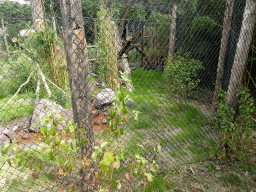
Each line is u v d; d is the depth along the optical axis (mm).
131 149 2863
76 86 1653
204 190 2297
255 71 5227
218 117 3217
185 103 4773
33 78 4160
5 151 1282
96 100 4379
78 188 1825
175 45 5512
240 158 2752
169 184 2359
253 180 2486
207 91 5047
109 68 5043
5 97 4250
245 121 2879
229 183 2428
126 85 5410
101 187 1751
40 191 2061
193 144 3248
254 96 5129
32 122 3473
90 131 1800
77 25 1540
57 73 3982
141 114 4145
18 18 1464
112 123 1603
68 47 1577
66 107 4027
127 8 7445
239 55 2852
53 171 2266
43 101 3910
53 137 1471
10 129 3352
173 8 5074
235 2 3592
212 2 4332
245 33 2758
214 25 4410
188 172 2598
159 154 2893
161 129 3703
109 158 1325
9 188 2109
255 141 3336
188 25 5176
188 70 4887
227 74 3844
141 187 2236
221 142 2969
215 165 2764
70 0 1471
